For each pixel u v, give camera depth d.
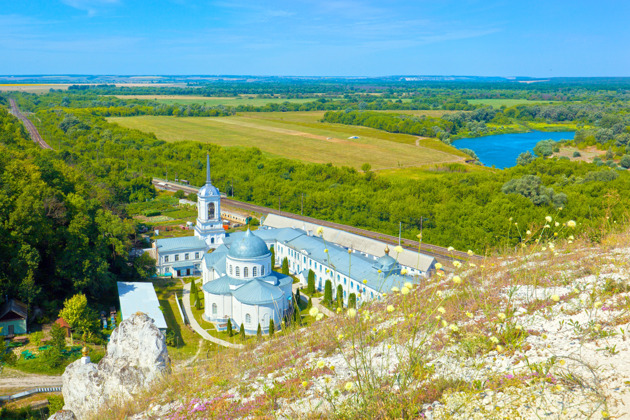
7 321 74.44
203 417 25.52
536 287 27.48
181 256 112.69
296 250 109.56
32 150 153.88
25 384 61.62
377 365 22.48
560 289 26.44
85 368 46.72
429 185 165.25
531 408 17.16
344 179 192.12
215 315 85.81
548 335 21.94
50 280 90.12
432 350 22.48
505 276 29.56
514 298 26.23
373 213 150.88
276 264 119.56
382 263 86.31
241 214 161.75
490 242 116.31
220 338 79.44
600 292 24.44
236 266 85.81
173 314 88.56
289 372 26.55
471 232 124.00
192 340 78.31
